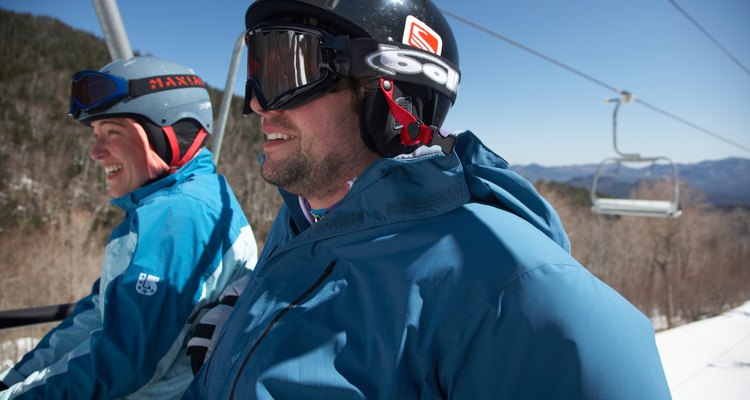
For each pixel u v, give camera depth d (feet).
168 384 3.96
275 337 2.39
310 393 2.19
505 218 2.34
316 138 2.67
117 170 4.61
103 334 3.64
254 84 2.79
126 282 3.71
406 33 2.59
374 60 2.48
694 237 110.83
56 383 3.69
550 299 2.00
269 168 2.80
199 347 3.27
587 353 1.92
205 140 5.13
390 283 2.27
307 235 2.69
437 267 2.21
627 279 108.47
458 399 2.16
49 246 103.35
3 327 4.55
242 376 2.42
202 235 4.09
